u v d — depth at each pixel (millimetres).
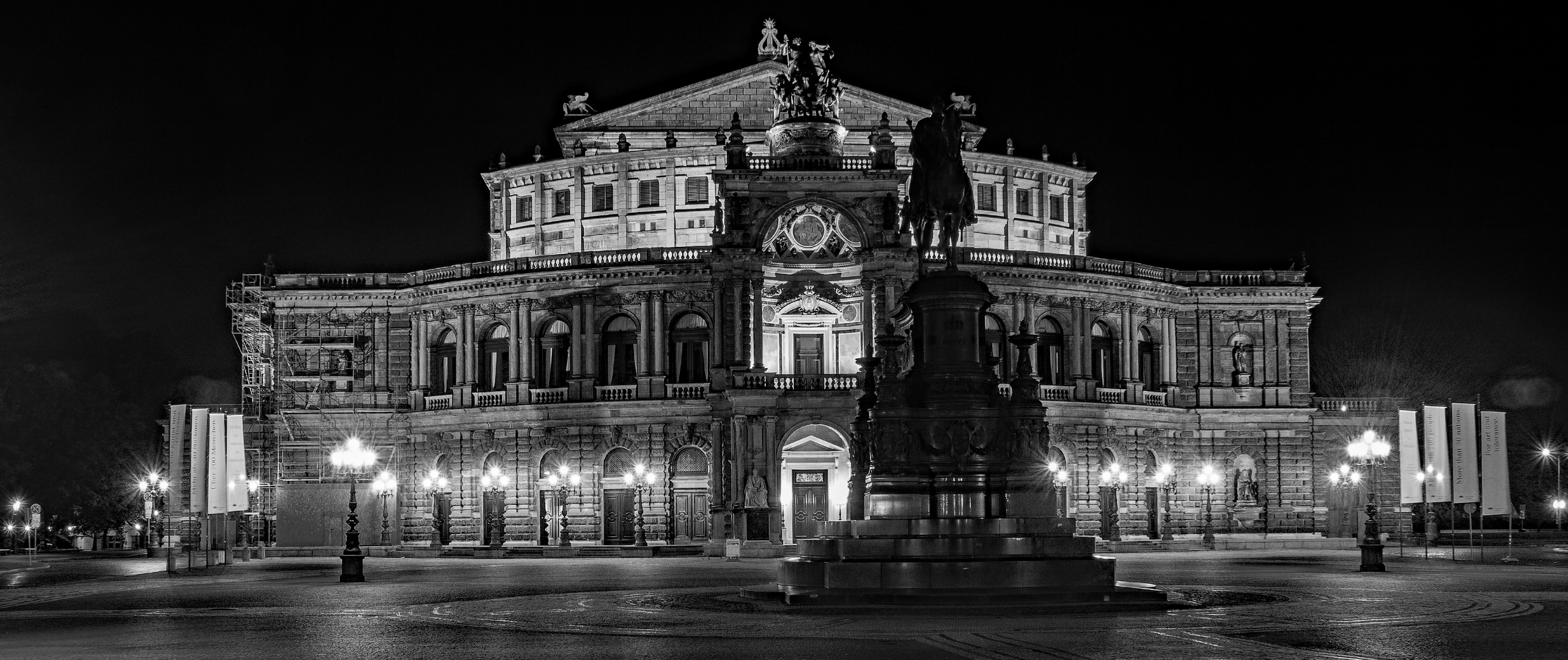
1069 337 121375
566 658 33969
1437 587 58781
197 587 67500
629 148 131875
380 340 126500
